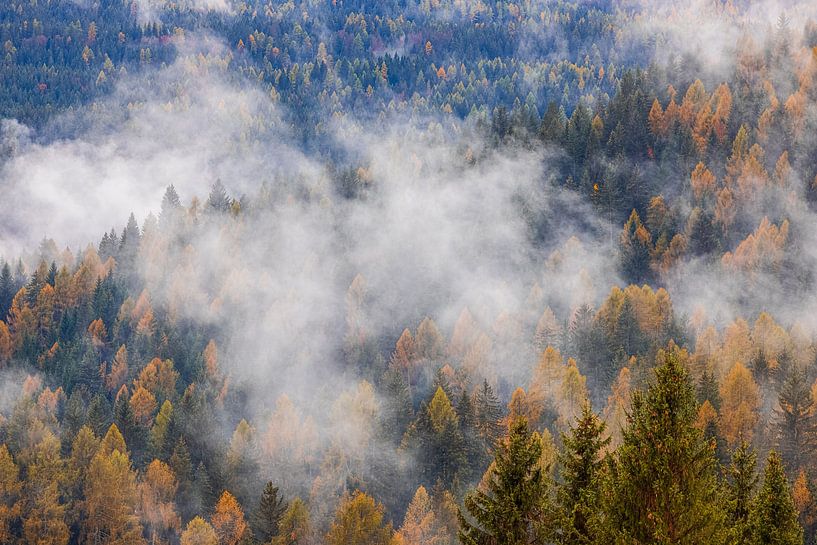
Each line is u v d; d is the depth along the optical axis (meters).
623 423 86.00
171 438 105.19
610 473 19.88
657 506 18.39
